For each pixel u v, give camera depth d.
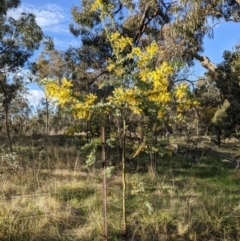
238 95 16.98
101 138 5.34
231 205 7.15
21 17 15.10
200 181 10.05
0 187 7.79
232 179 10.79
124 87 5.16
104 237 5.34
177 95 4.94
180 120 5.39
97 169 10.52
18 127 24.55
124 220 5.75
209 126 23.38
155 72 4.85
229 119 17.66
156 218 6.28
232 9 14.99
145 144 5.49
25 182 8.33
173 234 5.93
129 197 7.33
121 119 5.75
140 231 5.82
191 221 6.17
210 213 6.61
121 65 5.18
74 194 7.63
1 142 15.22
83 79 22.66
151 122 5.39
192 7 14.14
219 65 16.95
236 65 16.16
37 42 15.48
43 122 30.97
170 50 15.98
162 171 11.58
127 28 17.91
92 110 5.05
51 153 12.07
